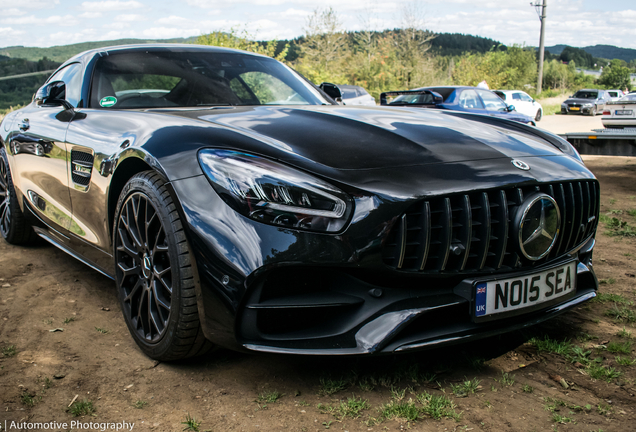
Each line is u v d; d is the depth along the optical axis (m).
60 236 2.73
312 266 1.52
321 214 1.52
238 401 1.60
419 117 2.25
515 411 1.56
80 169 2.30
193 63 2.80
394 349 1.56
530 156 1.94
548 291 1.84
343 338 1.59
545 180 1.78
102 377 1.74
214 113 2.15
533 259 1.76
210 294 1.57
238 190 1.56
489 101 10.24
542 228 1.75
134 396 1.62
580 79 72.75
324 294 1.61
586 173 2.00
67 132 2.44
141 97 2.52
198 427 1.46
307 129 1.91
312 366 1.82
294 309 1.58
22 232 3.28
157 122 1.96
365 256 1.54
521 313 1.77
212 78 2.72
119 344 1.99
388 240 1.58
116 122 2.17
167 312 1.76
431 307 1.61
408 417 1.51
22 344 1.97
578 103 24.84
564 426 1.49
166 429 1.45
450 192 1.60
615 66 80.06
